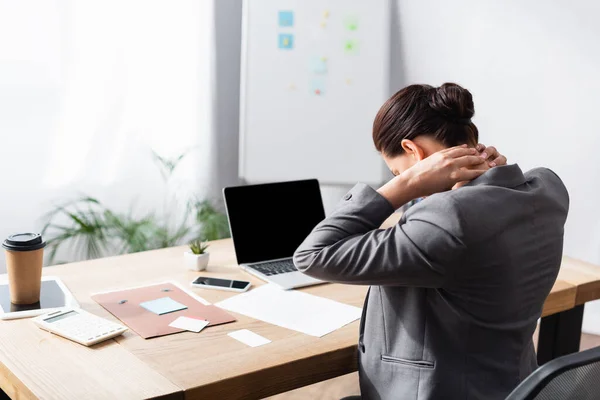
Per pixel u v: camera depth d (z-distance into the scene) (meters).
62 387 1.25
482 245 1.20
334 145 3.58
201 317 1.60
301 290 1.82
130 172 3.43
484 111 3.49
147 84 3.42
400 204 1.35
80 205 3.30
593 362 0.95
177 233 3.57
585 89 3.22
